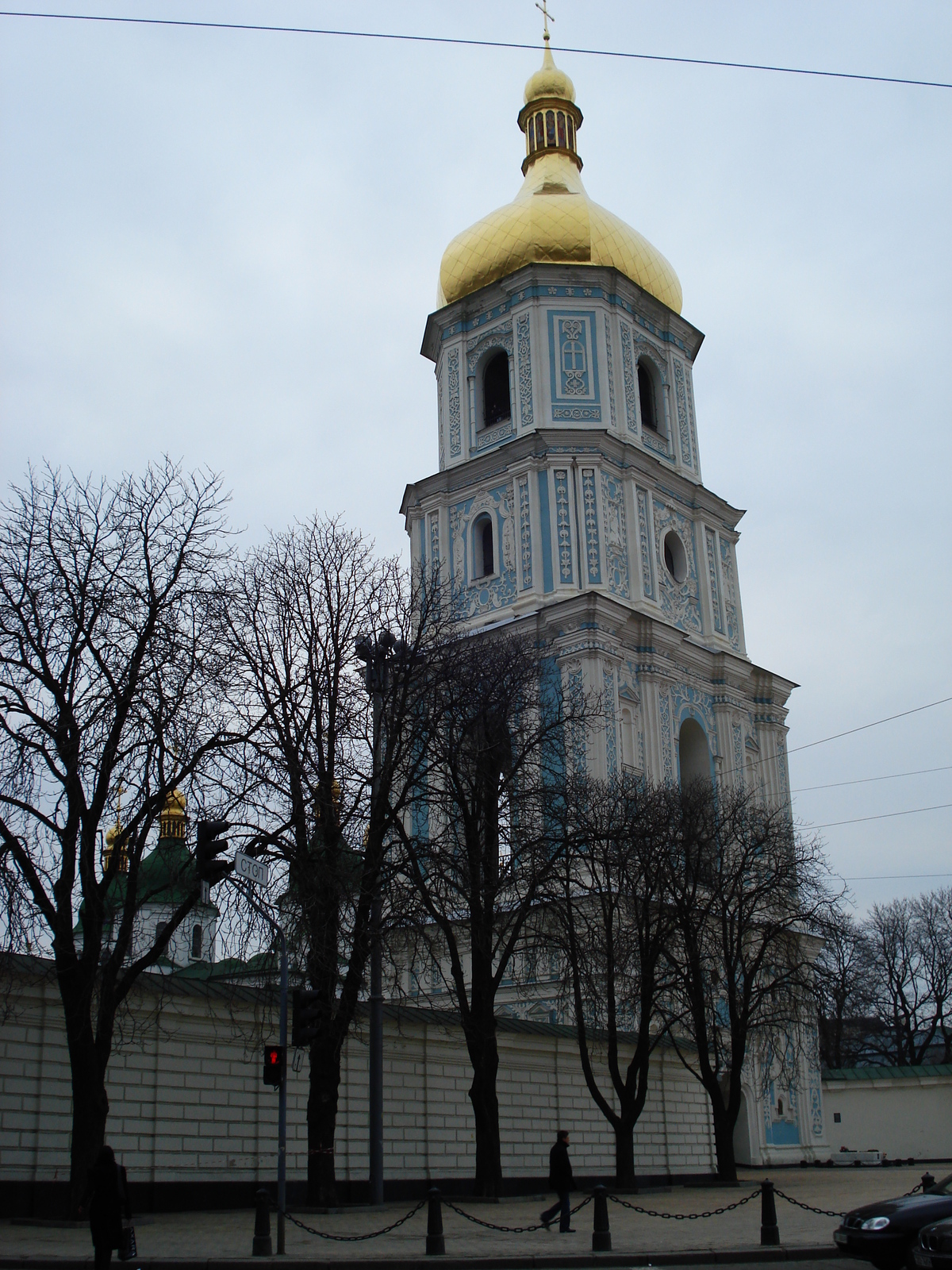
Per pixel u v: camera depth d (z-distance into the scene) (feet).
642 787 127.24
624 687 147.33
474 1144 107.65
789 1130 151.02
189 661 81.35
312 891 81.76
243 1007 92.58
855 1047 260.21
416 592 104.94
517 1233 72.95
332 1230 72.33
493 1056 96.48
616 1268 58.80
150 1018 86.79
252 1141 91.35
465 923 98.78
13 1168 78.33
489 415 171.63
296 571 94.43
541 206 173.06
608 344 165.89
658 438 171.01
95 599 79.51
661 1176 126.52
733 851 134.82
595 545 153.48
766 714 169.68
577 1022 107.96
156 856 96.58
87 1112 73.92
